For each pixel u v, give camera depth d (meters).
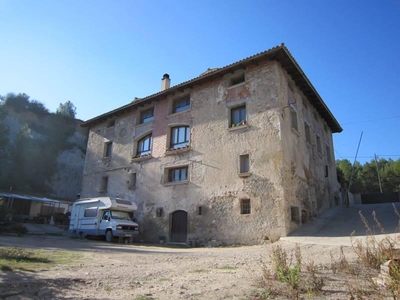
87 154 27.17
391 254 4.90
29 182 52.16
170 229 18.62
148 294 4.25
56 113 67.81
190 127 19.62
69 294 4.16
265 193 15.05
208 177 17.64
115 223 17.17
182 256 9.66
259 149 16.00
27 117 63.38
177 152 19.67
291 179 15.89
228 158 17.08
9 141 56.44
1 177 48.62
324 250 9.52
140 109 23.75
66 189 57.69
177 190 18.95
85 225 18.88
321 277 5.10
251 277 5.45
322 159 22.66
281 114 16.16
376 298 3.63
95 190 24.88
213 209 16.78
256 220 14.94
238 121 17.80
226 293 4.30
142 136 22.88
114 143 24.88
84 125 28.16
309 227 15.25
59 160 60.50
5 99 63.69
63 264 6.98
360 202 30.12
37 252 8.87
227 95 18.39
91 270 6.30
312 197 18.53
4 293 4.00
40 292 4.16
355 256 7.71
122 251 11.17
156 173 20.61
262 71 17.23
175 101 21.81
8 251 7.87
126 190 22.33
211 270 6.60
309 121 21.16
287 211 14.46
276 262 5.19
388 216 15.79
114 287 4.70
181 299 4.01
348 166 54.44
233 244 15.27
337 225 15.15
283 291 4.31
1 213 19.50
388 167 51.69
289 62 17.33
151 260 8.48
